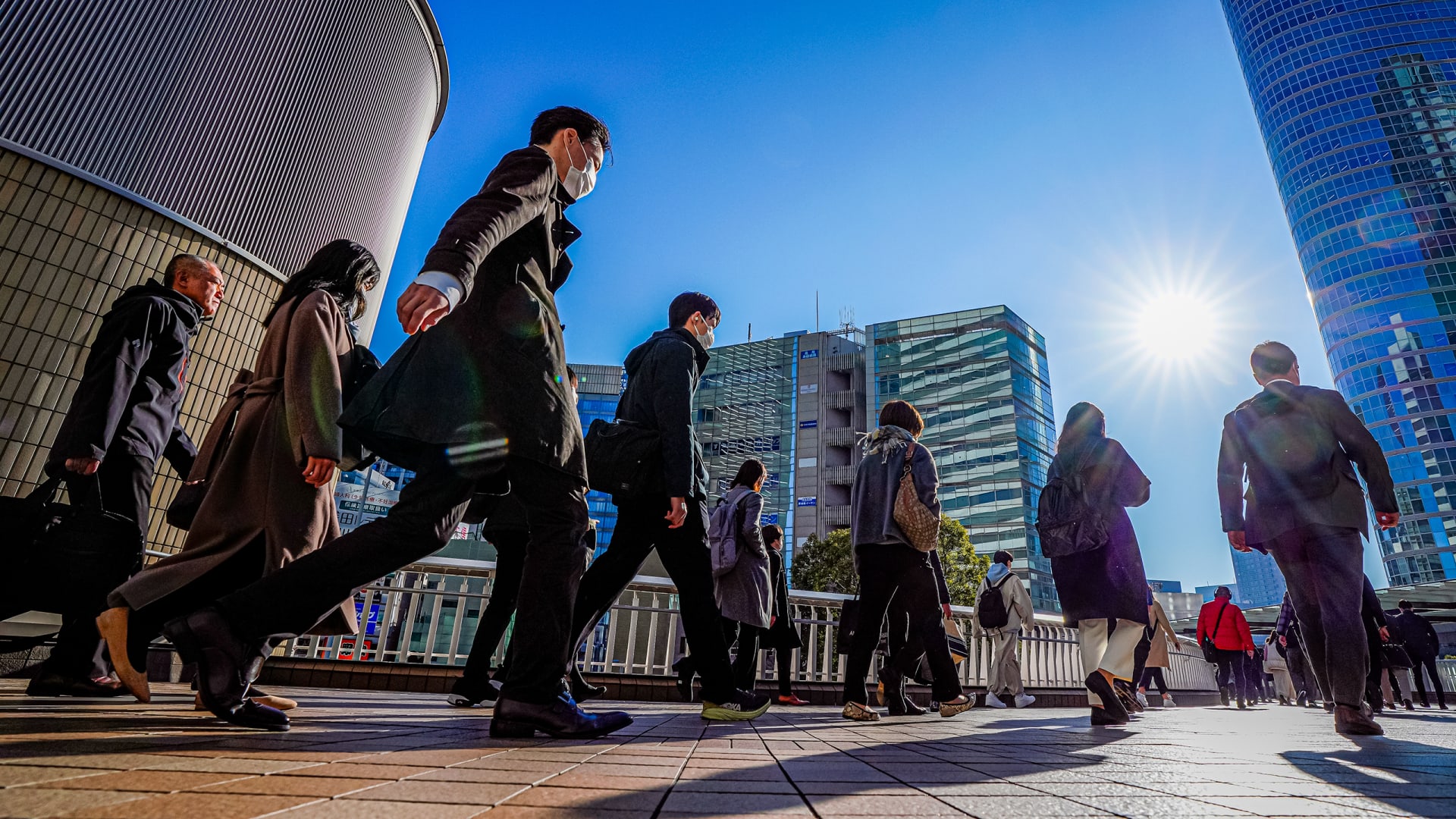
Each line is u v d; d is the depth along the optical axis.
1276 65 95.50
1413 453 78.38
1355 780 1.70
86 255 6.41
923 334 79.69
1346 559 3.32
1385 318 82.19
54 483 2.72
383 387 1.97
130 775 1.06
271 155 8.21
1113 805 1.25
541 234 2.21
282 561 2.28
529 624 2.10
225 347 7.18
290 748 1.51
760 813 1.06
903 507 4.19
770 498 77.06
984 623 7.85
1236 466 3.92
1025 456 71.81
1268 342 3.91
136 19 7.21
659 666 6.95
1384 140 85.81
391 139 10.29
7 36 6.35
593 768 1.49
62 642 2.64
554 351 2.14
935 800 1.24
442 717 2.86
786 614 6.00
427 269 1.67
